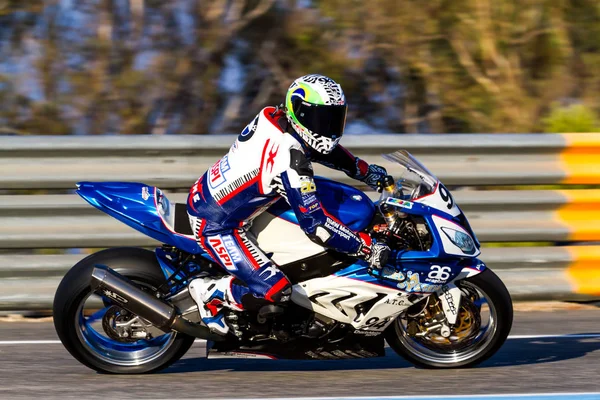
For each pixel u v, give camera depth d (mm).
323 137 16438
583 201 24812
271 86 39719
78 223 23875
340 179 24672
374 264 16828
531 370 18281
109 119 37625
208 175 17438
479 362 18469
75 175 23750
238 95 39594
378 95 39219
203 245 17344
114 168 23906
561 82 38219
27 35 37844
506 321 18172
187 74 38500
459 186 24828
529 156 24703
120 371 18062
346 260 17500
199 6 38500
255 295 17016
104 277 17219
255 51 39625
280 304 17078
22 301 23375
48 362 19172
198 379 17766
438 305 18109
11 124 37094
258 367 18953
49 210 23750
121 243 24062
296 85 16500
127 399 16078
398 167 24375
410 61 38469
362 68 39094
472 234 17984
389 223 17484
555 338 21375
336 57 39031
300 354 17906
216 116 39344
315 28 39312
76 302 17734
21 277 23562
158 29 38281
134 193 17906
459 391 16531
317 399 15961
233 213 17000
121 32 38094
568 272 24766
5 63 37625
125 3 38094
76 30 37906
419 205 17641
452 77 38375
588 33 38875
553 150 24719
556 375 17812
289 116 16594
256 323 17484
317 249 17422
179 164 24078
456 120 38688
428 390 16641
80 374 18141
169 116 38625
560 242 25344
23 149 23500
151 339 18609
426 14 38281
